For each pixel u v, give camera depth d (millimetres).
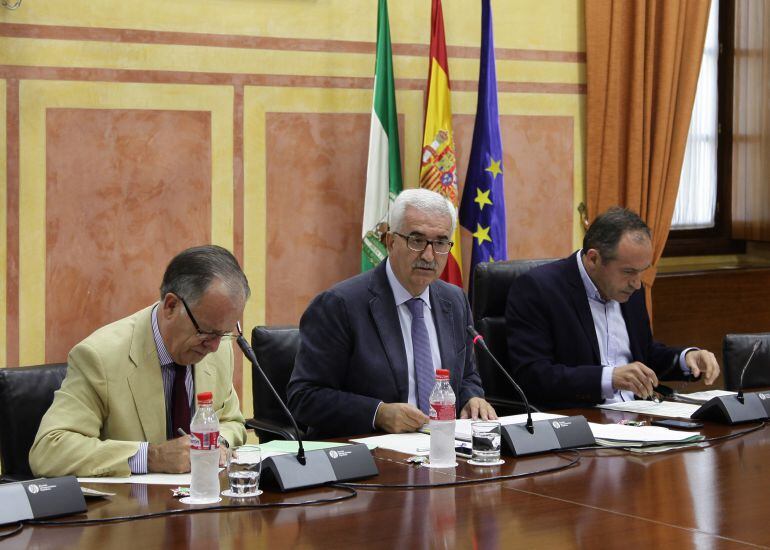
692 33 6105
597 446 2785
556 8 5828
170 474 2461
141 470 2465
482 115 5402
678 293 6422
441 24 5281
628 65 5949
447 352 3361
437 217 3238
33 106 4559
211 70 4898
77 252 4676
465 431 2910
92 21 4652
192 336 2582
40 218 4602
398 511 2121
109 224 4734
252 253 5039
